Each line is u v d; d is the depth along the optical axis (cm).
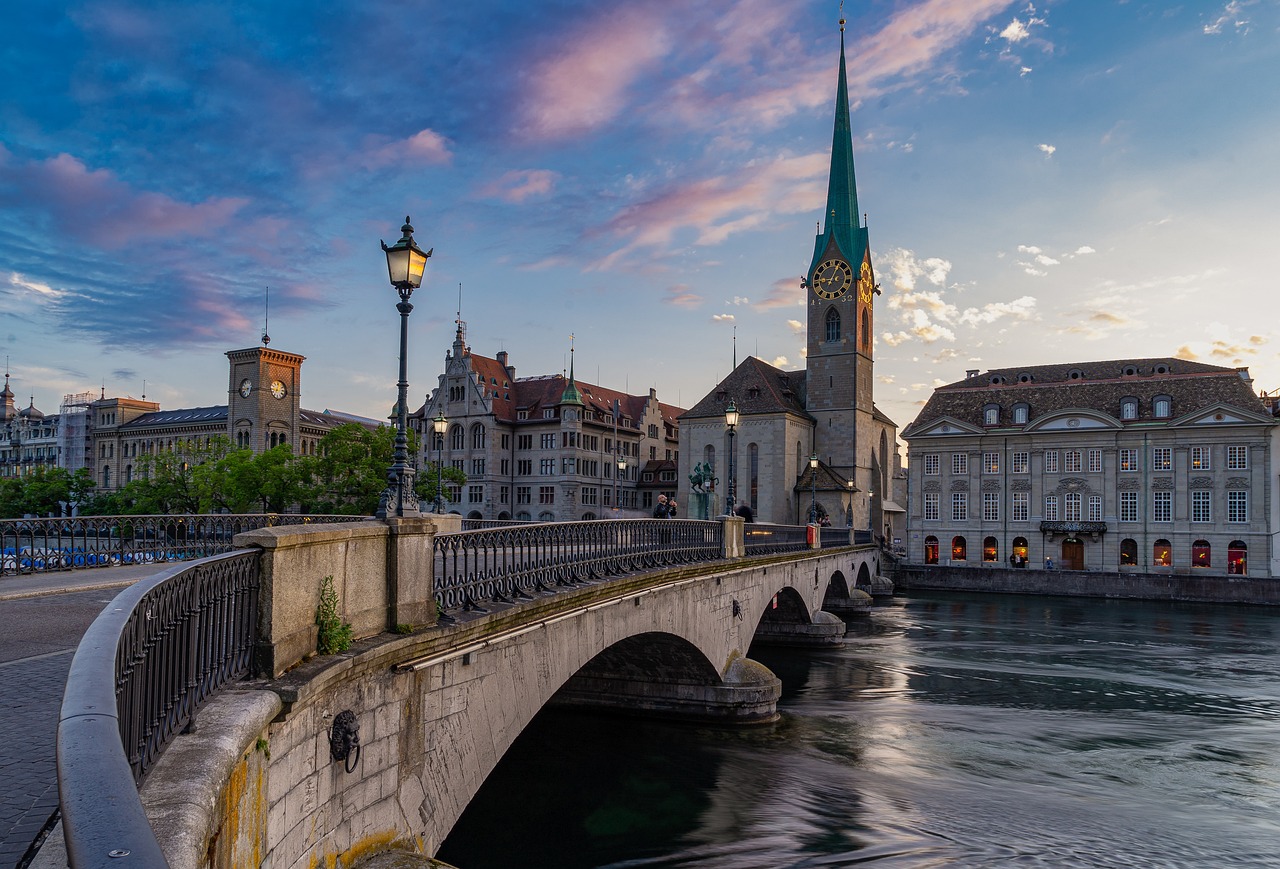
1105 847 1908
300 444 11269
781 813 2112
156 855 229
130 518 2219
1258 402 7612
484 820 2064
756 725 2912
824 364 9725
